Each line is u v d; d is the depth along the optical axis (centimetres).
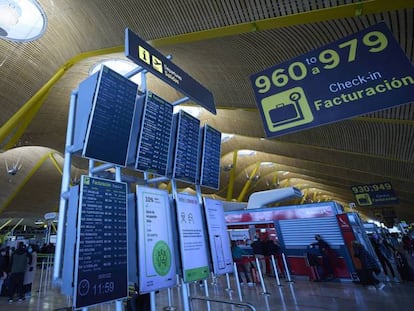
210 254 274
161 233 233
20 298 730
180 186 2105
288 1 492
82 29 816
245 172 2970
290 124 350
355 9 482
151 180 286
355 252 768
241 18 546
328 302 576
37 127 1409
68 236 188
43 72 988
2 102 995
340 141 1076
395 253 825
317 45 624
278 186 3659
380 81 301
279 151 1728
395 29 531
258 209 1087
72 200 196
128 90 251
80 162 1944
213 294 721
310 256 876
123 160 232
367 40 317
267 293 680
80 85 244
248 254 1061
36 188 2564
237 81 852
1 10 775
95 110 217
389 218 2542
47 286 998
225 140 2112
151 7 602
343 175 1953
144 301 291
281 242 1004
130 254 215
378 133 948
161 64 277
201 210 299
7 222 4153
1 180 2112
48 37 903
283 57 688
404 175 1312
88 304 169
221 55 733
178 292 756
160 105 289
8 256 823
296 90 355
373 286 713
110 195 207
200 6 557
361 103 307
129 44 238
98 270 181
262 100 379
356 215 885
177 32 623
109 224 199
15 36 862
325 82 334
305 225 967
